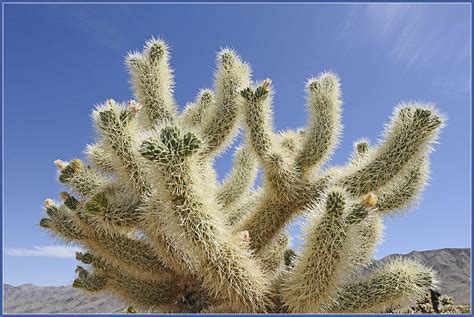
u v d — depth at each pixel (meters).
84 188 0.89
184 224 0.64
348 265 0.69
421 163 0.94
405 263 0.77
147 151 0.61
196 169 0.65
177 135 0.62
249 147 0.89
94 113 0.79
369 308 0.75
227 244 0.68
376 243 0.92
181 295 0.92
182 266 0.84
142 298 0.93
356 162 0.92
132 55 1.07
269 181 0.88
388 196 0.92
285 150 0.93
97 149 1.00
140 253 0.87
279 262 1.00
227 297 0.72
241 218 1.04
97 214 0.77
